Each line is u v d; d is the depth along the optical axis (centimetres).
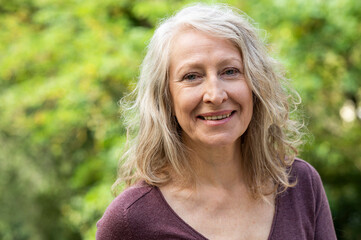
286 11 446
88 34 511
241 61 164
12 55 529
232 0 450
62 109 510
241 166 179
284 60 417
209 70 160
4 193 758
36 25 593
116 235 167
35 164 743
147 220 165
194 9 166
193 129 165
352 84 498
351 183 639
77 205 621
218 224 169
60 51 520
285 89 187
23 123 566
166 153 174
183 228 165
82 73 482
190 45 161
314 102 499
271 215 175
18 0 623
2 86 617
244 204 175
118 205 167
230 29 161
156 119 172
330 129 578
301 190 181
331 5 438
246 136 180
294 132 195
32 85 536
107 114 529
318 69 497
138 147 175
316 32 479
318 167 592
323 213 186
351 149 578
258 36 172
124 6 549
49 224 775
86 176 538
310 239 178
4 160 743
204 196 172
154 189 171
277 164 182
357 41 491
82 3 532
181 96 163
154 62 170
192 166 173
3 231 768
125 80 483
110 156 469
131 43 482
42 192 748
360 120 611
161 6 483
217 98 158
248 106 166
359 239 638
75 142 675
